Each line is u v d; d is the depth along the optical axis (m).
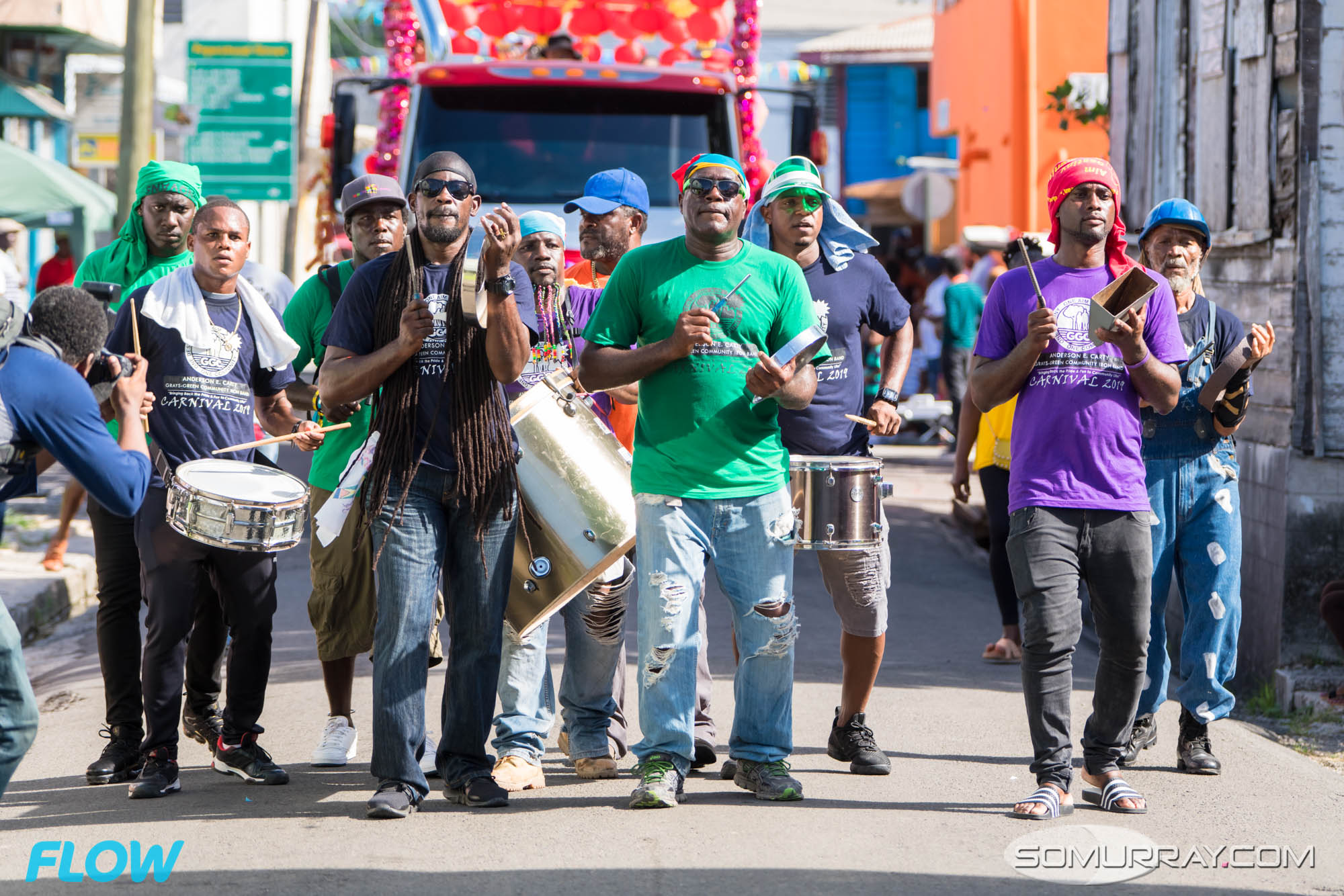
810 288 10.05
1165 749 10.84
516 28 19.88
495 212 8.44
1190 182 16.62
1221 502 10.19
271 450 10.38
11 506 21.98
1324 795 9.61
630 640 14.27
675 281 9.06
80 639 15.91
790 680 9.32
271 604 9.77
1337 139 13.09
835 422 10.06
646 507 9.09
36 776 10.23
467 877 7.83
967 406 13.11
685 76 18.27
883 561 9.73
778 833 8.62
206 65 23.88
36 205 28.62
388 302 8.91
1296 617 13.32
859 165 61.97
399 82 18.06
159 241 10.84
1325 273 13.08
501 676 9.82
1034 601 8.91
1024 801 9.02
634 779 9.92
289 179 23.98
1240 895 7.70
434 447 8.89
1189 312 10.28
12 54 33.94
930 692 12.53
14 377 7.00
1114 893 7.69
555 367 10.09
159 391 9.61
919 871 7.96
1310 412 13.16
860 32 63.06
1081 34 33.50
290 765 10.37
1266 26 14.05
